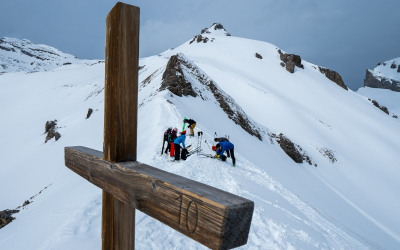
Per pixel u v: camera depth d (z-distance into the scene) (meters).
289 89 73.06
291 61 88.81
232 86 51.91
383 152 46.97
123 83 1.35
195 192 0.86
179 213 0.91
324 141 43.53
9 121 58.66
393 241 18.98
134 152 1.45
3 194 23.12
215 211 0.76
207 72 55.22
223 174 8.84
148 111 18.98
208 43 115.00
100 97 48.50
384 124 63.09
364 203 29.45
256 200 6.89
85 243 3.58
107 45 1.42
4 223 8.92
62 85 81.62
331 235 7.48
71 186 8.66
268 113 46.12
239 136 25.48
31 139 46.19
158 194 1.02
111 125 1.39
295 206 9.40
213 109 27.64
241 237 0.80
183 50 116.75
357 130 54.22
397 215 28.23
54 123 44.25
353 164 39.22
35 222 5.41
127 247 1.50
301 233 5.59
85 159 1.74
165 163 9.04
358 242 8.97
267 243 4.59
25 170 27.20
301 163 32.84
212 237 0.77
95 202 5.12
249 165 12.89
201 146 12.74
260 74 81.38
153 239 3.78
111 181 1.39
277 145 32.72
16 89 82.94
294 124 44.91
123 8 1.31
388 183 36.59
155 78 34.94
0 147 46.19
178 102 23.28
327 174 34.59
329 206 21.84
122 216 1.48
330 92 76.38
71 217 4.53
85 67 117.56
